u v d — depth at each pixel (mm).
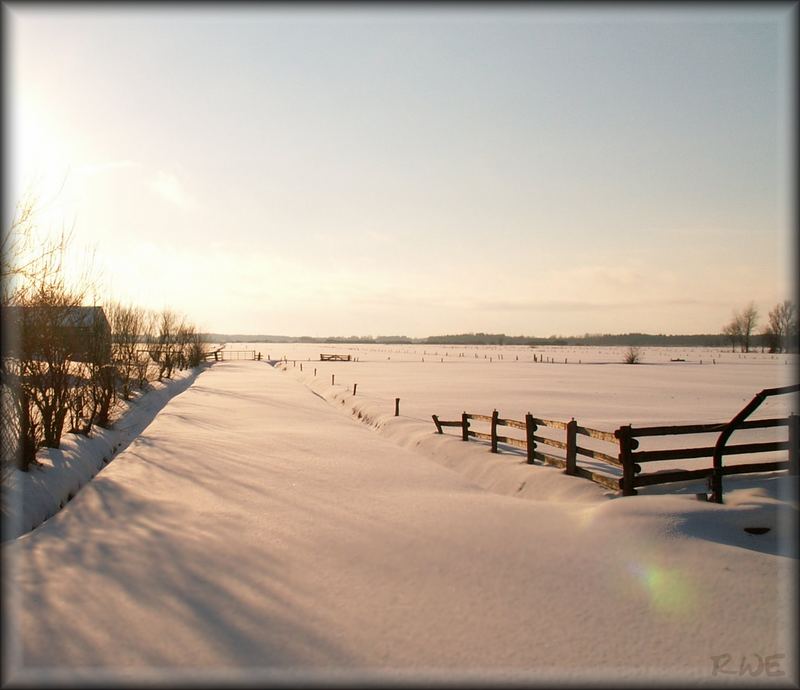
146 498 10648
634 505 8617
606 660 4969
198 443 16953
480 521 8977
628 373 57781
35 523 9633
